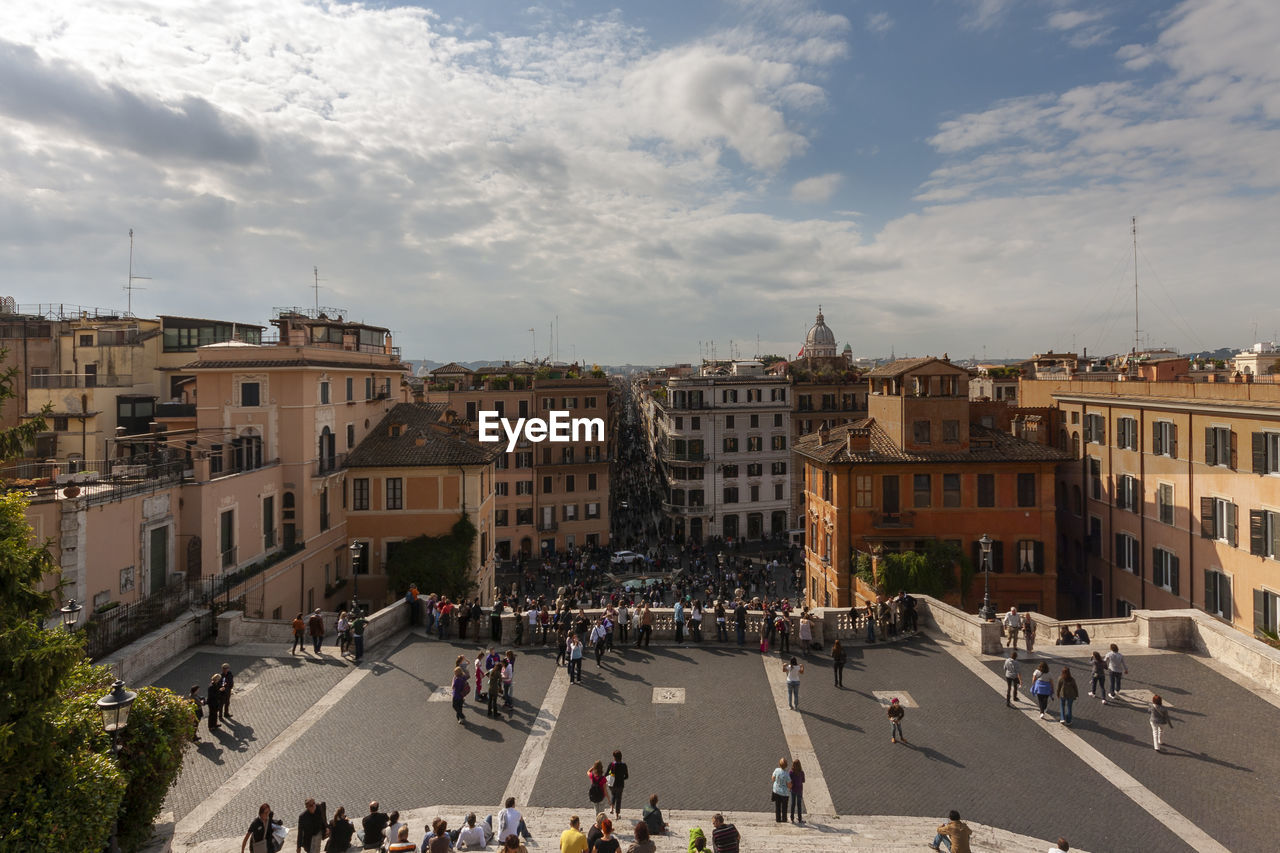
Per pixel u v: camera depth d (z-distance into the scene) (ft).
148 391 199.21
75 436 182.39
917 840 56.75
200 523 111.24
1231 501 120.88
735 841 51.11
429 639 107.65
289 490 137.39
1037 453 150.92
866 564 146.51
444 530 157.89
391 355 195.72
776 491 306.55
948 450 152.46
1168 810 60.80
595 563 256.11
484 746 73.67
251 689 86.58
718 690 87.81
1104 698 82.12
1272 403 110.63
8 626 40.19
